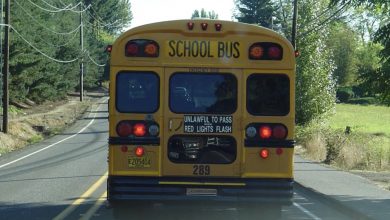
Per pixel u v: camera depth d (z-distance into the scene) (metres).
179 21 9.73
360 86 15.93
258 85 9.76
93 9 115.62
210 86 9.76
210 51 9.75
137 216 10.35
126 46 9.70
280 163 9.72
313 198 14.34
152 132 9.69
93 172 19.09
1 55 43.38
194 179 9.67
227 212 11.70
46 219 11.01
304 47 36.62
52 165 21.45
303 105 36.59
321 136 27.73
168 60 9.71
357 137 26.98
